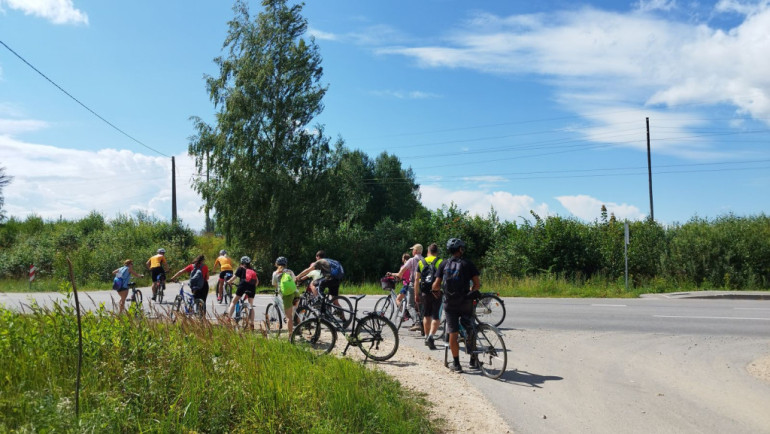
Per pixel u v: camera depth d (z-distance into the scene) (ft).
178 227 132.67
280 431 15.28
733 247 72.08
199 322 25.00
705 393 22.02
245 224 99.71
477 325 25.79
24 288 90.43
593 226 86.74
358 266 101.96
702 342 33.35
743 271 70.85
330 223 106.42
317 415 16.26
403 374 24.59
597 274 79.41
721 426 18.04
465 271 25.99
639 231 82.33
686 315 45.21
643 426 18.10
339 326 29.48
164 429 14.15
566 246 82.17
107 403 14.96
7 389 15.76
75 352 18.53
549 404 20.52
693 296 62.39
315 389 18.04
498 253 89.66
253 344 22.81
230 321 26.14
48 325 19.80
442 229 102.32
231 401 16.37
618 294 65.62
